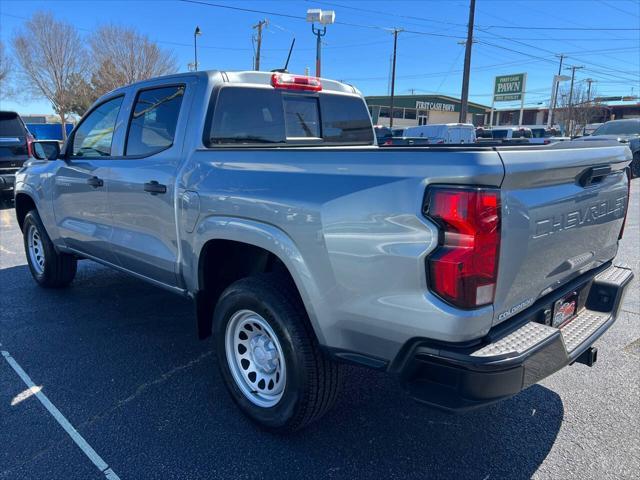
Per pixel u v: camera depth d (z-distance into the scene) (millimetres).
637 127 16922
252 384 3002
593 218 2752
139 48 40031
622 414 3113
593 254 2912
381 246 2189
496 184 2025
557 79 49031
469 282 2025
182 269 3326
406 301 2156
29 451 2775
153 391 3402
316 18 13422
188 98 3379
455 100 65312
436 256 2047
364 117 4617
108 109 4137
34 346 4074
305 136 4066
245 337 3041
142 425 3016
